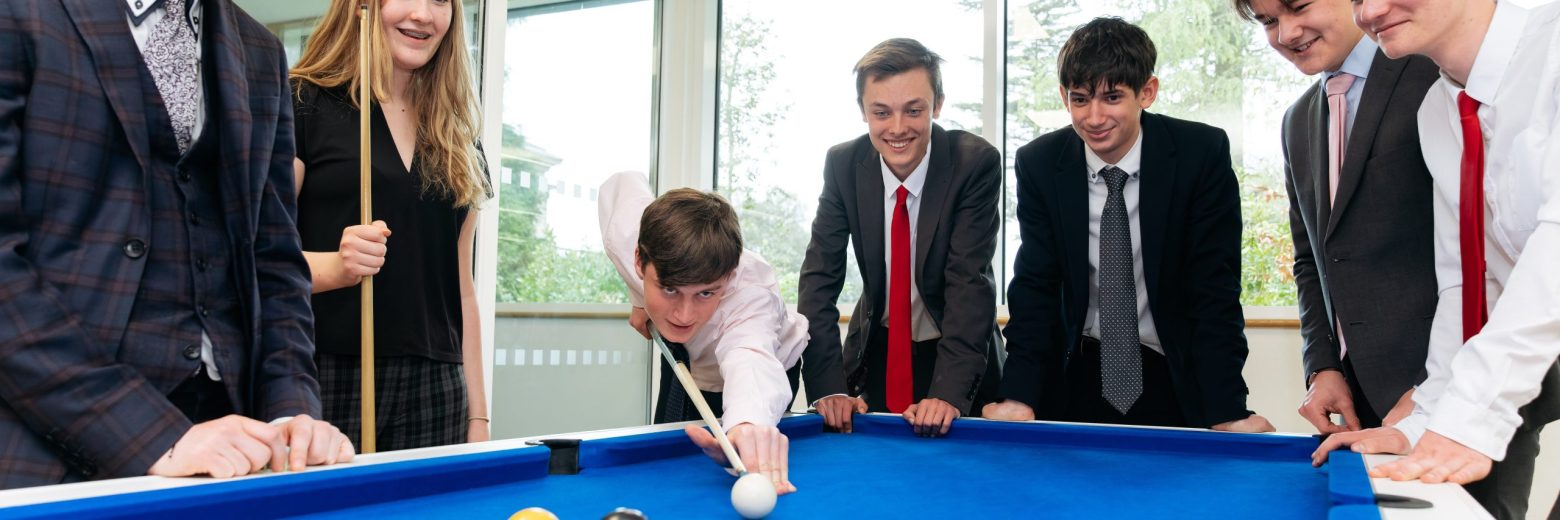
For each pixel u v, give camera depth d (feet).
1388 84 6.31
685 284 5.71
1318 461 5.06
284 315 4.58
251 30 4.65
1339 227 6.54
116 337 3.86
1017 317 7.95
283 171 4.77
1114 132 7.47
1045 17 13.82
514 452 4.50
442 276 6.57
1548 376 5.34
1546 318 3.93
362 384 5.41
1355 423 6.70
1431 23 4.99
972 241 7.87
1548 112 4.52
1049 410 8.21
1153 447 6.04
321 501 3.70
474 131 7.02
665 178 16.19
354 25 6.40
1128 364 7.80
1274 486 4.69
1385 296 6.31
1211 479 4.90
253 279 4.38
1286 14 6.55
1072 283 7.81
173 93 4.22
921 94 7.80
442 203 6.57
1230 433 5.98
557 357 14.08
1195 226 7.55
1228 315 7.49
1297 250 7.63
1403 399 5.99
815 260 8.44
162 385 4.04
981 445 6.33
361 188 5.66
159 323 4.06
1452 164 5.56
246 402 4.37
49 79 3.77
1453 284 5.68
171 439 3.65
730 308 6.38
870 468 5.25
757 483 3.75
